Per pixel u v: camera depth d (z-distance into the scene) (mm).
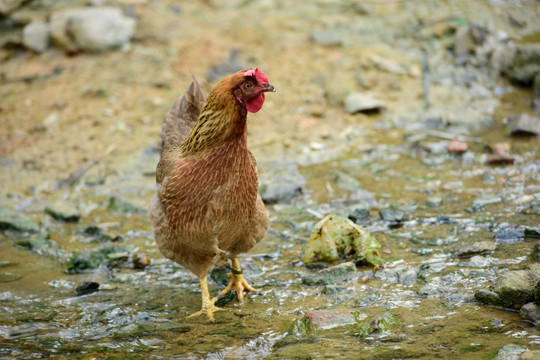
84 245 12875
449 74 18844
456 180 14281
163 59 19438
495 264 10320
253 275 11180
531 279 9125
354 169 15422
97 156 16406
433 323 8805
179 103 11844
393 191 14094
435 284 9906
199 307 10203
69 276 11617
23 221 13695
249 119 17750
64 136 17219
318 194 14398
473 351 7977
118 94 18562
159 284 11164
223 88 9016
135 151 16516
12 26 21375
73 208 14219
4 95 19000
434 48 19703
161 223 9898
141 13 21125
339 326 8992
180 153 9977
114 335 9336
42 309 10281
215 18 21172
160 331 9383
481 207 12727
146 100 18266
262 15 21453
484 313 8953
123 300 10547
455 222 12242
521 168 14375
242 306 10070
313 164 15898
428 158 15555
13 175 15805
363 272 10750
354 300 9789
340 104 18203
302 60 19531
